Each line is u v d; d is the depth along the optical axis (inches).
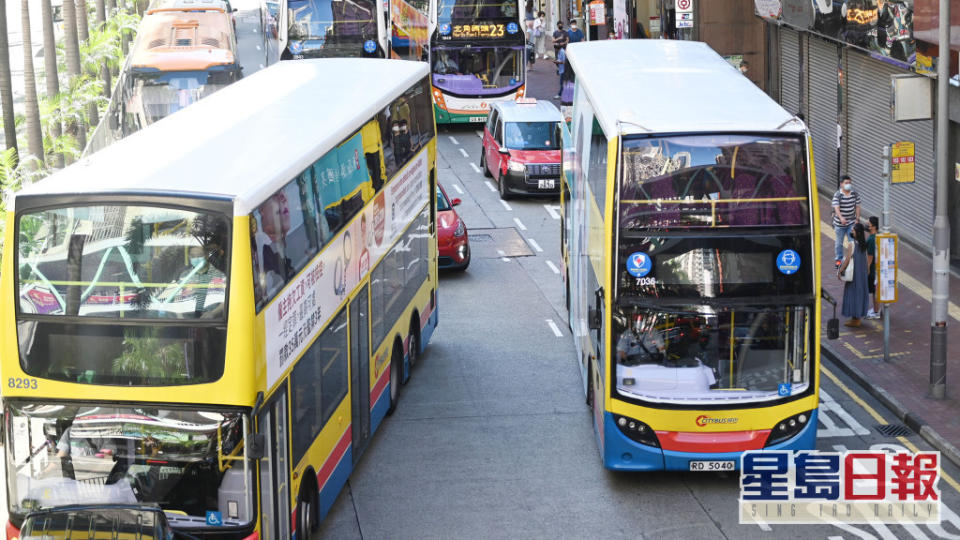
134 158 831.7
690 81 1156.5
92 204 728.3
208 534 756.6
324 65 1318.9
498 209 2082.9
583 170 1263.5
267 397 772.0
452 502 1010.1
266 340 770.8
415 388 1282.0
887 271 1277.1
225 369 733.3
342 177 983.6
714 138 947.3
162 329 733.9
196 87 2417.6
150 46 2461.9
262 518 771.4
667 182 957.2
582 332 1269.7
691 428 991.6
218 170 796.6
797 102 2108.8
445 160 2487.7
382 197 1131.3
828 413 1187.3
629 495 1018.7
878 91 1759.4
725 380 987.3
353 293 1021.8
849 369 1280.8
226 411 738.2
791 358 983.6
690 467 1000.2
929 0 1515.7
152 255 730.8
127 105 2411.4
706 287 970.7
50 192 731.4
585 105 1246.9
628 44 1451.8
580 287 1300.4
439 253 1680.6
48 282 738.2
